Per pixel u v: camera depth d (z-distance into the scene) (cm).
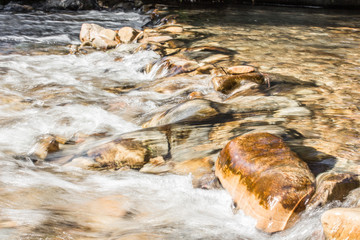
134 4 1631
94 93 583
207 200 286
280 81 567
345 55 761
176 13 1379
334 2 1762
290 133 369
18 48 861
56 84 616
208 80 595
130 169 336
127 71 713
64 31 1101
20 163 349
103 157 351
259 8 1630
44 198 285
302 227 245
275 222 248
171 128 394
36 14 1366
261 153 287
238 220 264
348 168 297
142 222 261
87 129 437
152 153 353
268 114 428
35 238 230
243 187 271
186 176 314
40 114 478
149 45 815
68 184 310
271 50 795
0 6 1398
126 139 372
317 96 500
